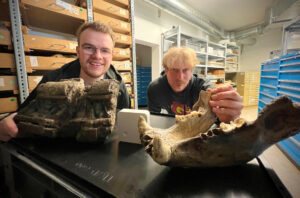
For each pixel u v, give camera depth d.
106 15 1.58
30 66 1.09
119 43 1.69
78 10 1.26
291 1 2.36
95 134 0.49
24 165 0.47
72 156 0.45
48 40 1.16
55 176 0.37
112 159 0.43
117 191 0.31
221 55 3.87
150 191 0.31
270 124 0.32
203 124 0.49
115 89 0.55
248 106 4.11
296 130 0.32
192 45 3.06
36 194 0.43
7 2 0.96
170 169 0.38
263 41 4.54
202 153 0.35
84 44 0.86
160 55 3.12
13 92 1.08
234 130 0.34
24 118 0.55
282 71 1.78
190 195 0.30
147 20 2.80
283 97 0.31
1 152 0.56
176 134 0.47
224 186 0.32
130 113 0.52
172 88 1.17
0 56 0.97
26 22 1.34
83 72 1.02
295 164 1.41
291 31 1.99
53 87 0.57
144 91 3.81
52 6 1.11
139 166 0.39
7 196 0.61
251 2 2.93
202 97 0.53
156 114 0.87
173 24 3.32
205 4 3.01
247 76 3.94
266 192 0.31
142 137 0.42
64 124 0.53
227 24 4.07
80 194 0.32
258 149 0.35
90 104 0.55
